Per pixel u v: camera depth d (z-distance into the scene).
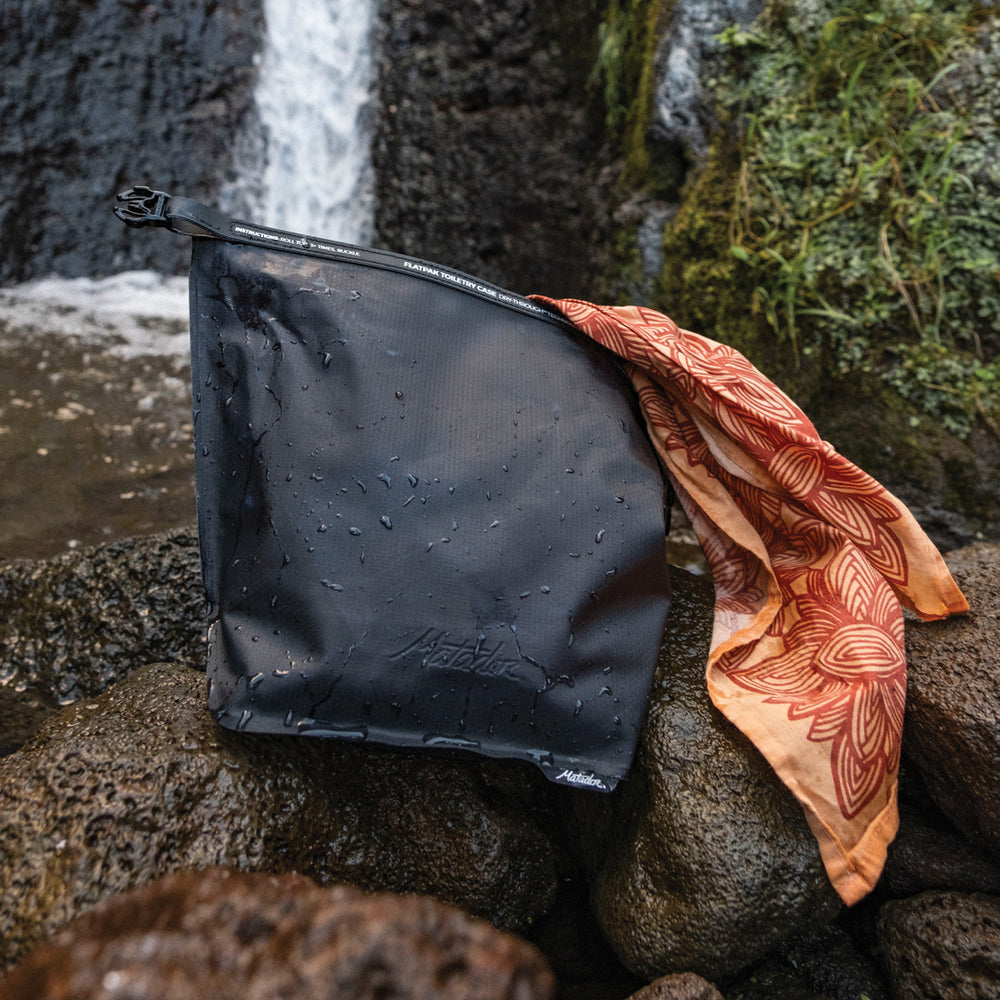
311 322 1.50
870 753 1.41
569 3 4.32
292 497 1.40
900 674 1.48
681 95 3.36
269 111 5.01
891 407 2.94
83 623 2.02
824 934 1.59
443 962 0.83
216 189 5.07
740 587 1.75
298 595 1.35
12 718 1.86
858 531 1.65
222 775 1.36
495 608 1.39
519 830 1.62
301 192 5.04
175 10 4.81
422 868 1.54
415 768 1.60
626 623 1.50
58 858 1.22
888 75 2.99
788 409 1.72
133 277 4.98
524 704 1.39
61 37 4.64
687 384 1.69
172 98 4.90
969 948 1.40
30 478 2.90
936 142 2.90
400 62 4.77
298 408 1.45
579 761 1.42
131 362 3.91
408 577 1.37
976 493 2.83
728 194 3.28
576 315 1.72
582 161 4.19
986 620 1.65
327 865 1.45
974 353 2.86
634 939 1.44
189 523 2.75
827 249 3.02
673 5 3.45
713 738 1.51
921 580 1.63
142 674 1.61
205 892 0.90
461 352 1.59
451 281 1.63
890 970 1.49
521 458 1.51
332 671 1.32
